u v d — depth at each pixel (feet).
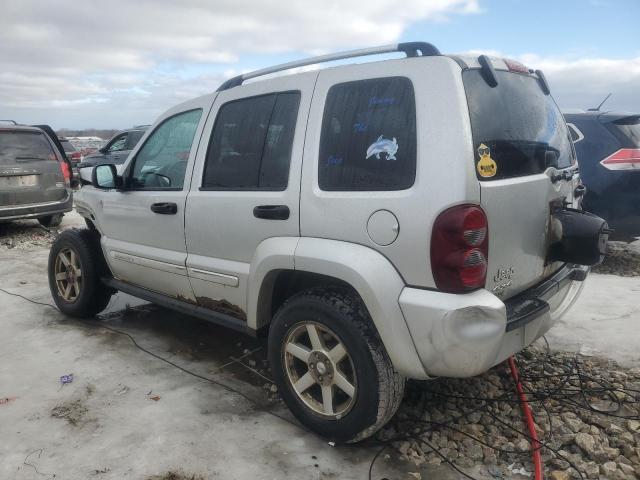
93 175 13.38
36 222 32.35
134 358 12.67
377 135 8.22
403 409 9.96
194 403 10.50
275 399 10.66
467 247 7.29
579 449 8.73
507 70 9.14
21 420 9.93
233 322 10.74
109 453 8.86
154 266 12.26
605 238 9.36
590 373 11.32
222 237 10.44
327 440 9.13
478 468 8.39
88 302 14.74
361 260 8.03
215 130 10.96
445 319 7.31
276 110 9.83
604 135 18.74
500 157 8.05
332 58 9.45
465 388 10.66
